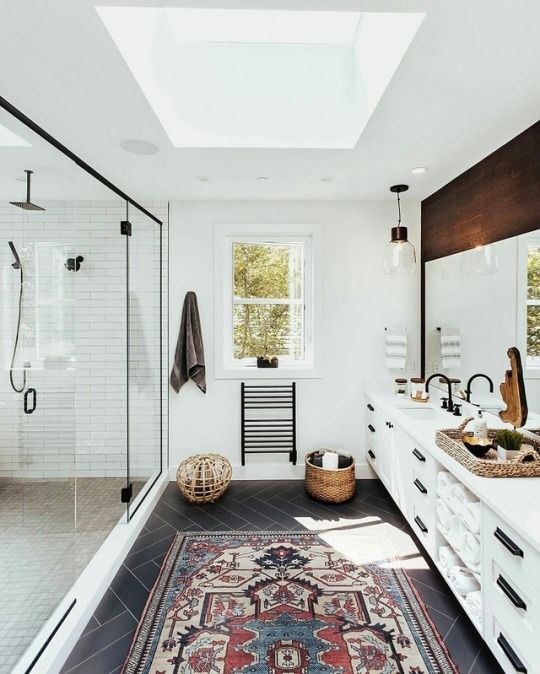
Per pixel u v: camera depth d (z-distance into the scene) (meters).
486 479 1.56
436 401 2.99
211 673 1.53
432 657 1.59
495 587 1.42
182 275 3.34
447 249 2.88
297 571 2.13
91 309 3.17
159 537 2.48
